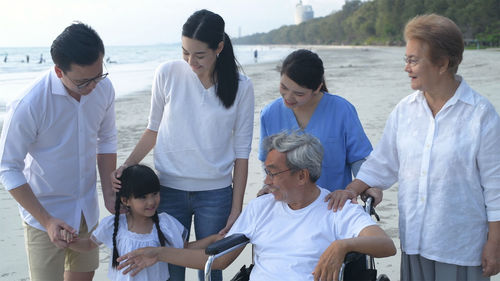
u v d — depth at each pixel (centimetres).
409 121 230
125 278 251
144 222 260
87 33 222
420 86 215
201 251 249
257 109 1081
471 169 212
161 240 259
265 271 235
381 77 2023
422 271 233
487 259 215
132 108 1184
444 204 218
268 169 230
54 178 253
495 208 211
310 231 232
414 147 225
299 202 236
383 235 217
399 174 236
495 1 7262
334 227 232
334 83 1761
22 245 388
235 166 282
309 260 229
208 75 261
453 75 215
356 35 12756
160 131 273
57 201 259
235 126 278
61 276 265
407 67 217
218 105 265
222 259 248
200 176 269
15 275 335
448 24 207
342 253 207
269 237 238
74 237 249
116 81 2275
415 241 229
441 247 221
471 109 211
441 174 217
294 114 276
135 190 245
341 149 272
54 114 244
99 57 225
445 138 216
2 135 237
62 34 222
